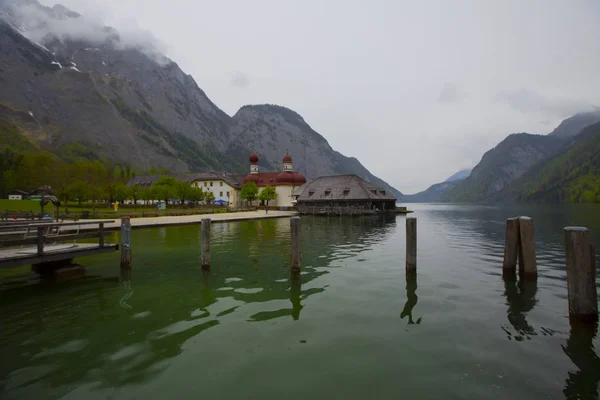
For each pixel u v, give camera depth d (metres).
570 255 8.80
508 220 13.52
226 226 36.69
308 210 64.31
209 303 10.39
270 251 19.86
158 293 11.45
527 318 9.16
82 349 7.43
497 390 5.94
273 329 8.41
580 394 5.83
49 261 13.57
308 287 12.10
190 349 7.38
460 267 15.53
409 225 13.89
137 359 6.98
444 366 6.70
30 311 9.77
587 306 8.64
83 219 38.03
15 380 6.26
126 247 15.05
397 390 5.91
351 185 72.06
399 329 8.41
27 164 82.31
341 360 6.90
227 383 6.12
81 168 64.31
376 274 14.08
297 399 5.66
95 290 11.81
